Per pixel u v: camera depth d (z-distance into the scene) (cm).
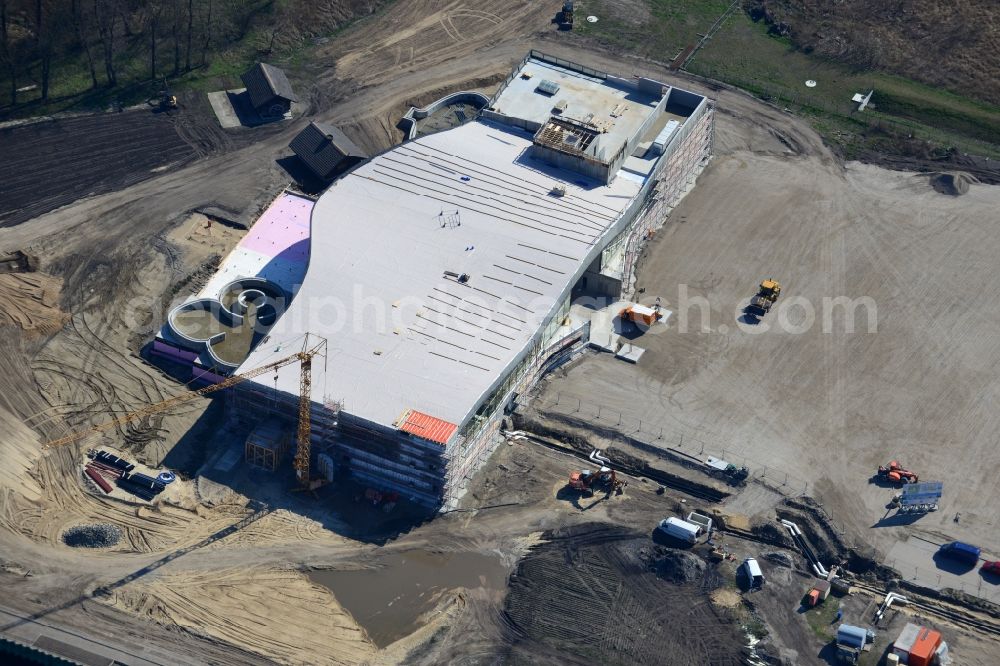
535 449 14650
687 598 13038
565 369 15612
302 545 13438
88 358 15362
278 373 14062
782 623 12812
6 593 12750
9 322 15700
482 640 12612
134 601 12781
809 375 15550
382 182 16588
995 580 13262
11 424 14475
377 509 13875
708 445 14638
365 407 13688
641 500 14088
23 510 13612
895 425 14912
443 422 13538
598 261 16275
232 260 16562
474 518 13825
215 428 14612
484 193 16475
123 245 16950
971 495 14100
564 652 12519
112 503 13750
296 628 12650
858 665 12425
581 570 13288
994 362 15738
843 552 13538
